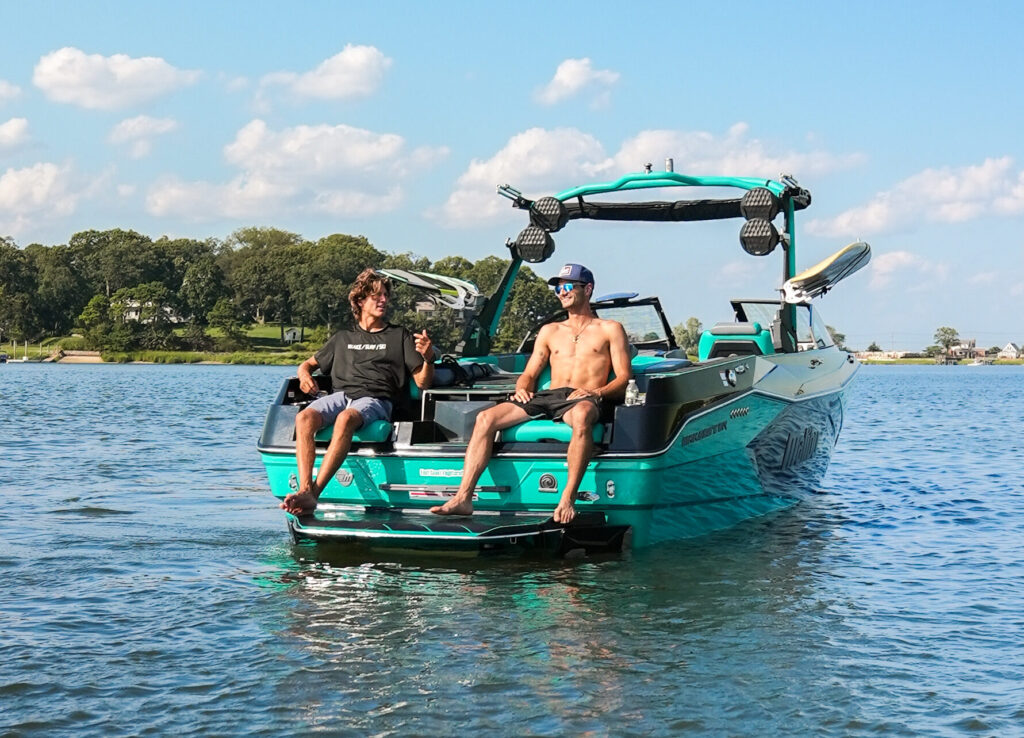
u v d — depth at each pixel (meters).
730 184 8.47
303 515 6.45
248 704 4.15
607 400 6.77
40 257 166.50
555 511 6.31
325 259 138.50
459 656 4.73
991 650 4.89
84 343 143.75
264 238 191.00
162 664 4.60
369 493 6.80
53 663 4.60
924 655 4.81
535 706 4.15
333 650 4.80
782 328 8.83
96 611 5.42
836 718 4.06
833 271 8.40
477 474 6.38
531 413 6.52
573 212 9.90
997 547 7.31
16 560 6.63
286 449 6.89
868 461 13.10
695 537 7.56
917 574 6.44
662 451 6.55
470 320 9.18
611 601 5.72
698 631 5.16
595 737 3.87
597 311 9.94
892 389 48.28
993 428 19.27
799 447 8.91
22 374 73.69
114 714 4.05
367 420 6.65
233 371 91.94
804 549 7.20
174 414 22.44
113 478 10.71
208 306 150.50
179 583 6.04
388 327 7.08
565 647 4.88
